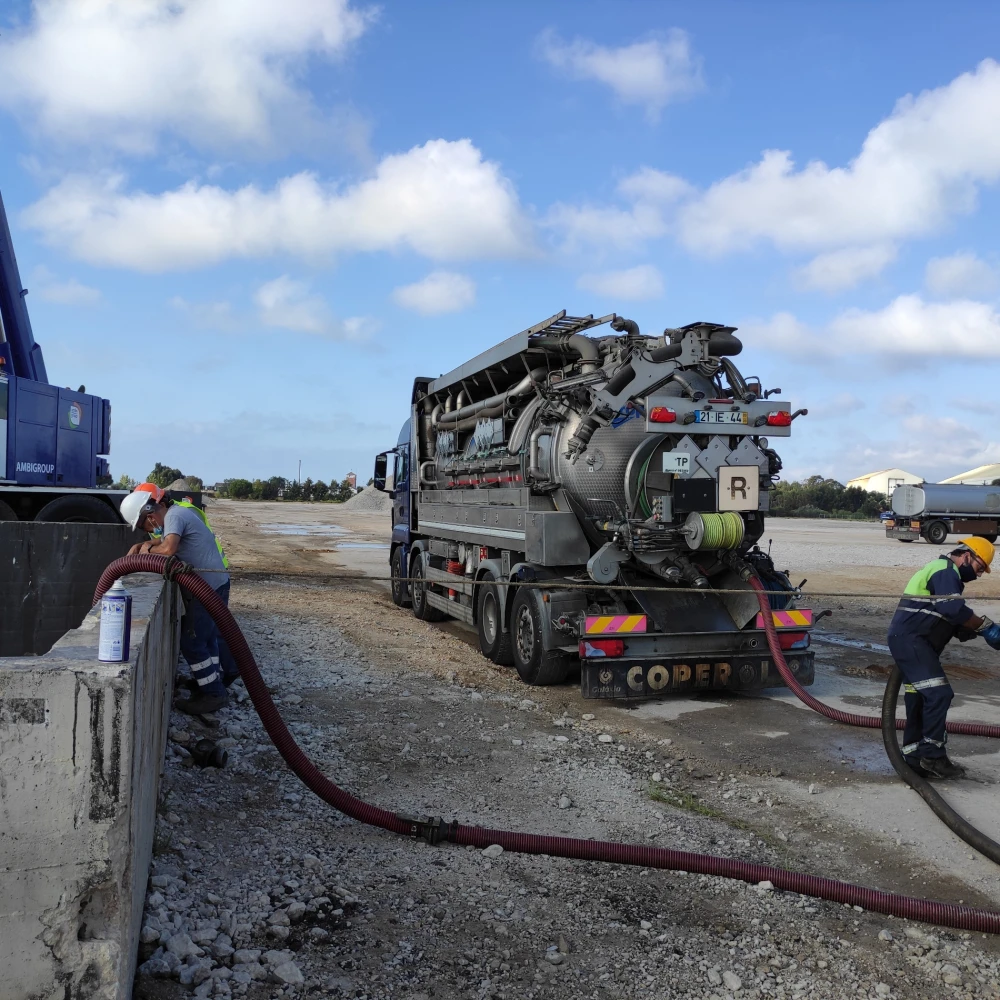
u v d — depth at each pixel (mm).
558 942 3555
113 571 4715
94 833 2465
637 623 7719
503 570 9516
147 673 3158
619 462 8086
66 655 2654
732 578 8359
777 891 4180
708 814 5266
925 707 5930
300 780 5121
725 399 7992
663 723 7387
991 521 29625
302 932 3477
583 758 6219
